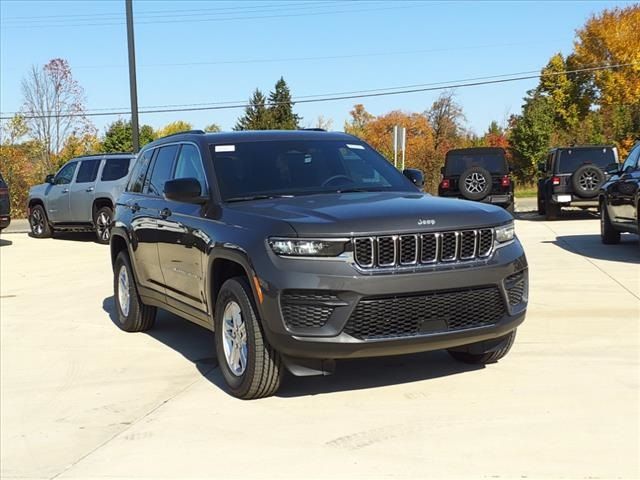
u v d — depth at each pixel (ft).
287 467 13.05
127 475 13.20
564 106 189.57
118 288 25.94
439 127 204.54
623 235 48.96
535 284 30.53
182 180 18.63
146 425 15.80
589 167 61.11
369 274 15.10
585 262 36.35
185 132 22.53
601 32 176.45
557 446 13.39
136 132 80.28
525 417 14.96
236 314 17.07
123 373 20.07
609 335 21.62
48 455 14.52
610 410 15.20
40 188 63.16
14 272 42.09
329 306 15.03
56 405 17.69
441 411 15.53
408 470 12.64
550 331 22.31
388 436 14.25
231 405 16.69
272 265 15.43
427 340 15.48
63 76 140.46
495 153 63.62
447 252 15.83
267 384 16.44
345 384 17.75
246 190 19.01
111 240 26.03
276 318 15.30
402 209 16.22
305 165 20.08
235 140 20.58
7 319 28.50
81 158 60.08
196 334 24.58
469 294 15.93
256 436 14.64
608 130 171.12
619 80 174.60
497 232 16.51
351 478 12.45
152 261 22.38
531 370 18.26
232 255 16.61
